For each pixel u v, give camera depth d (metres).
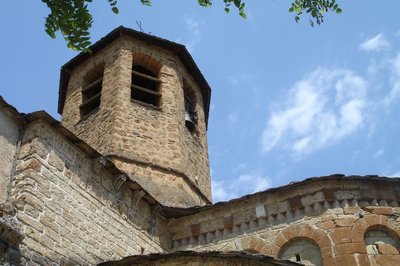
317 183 13.03
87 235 11.08
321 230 12.34
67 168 11.19
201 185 17.91
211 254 9.99
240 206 13.75
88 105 19.20
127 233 12.48
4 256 8.74
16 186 10.05
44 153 10.69
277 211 13.16
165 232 14.12
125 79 18.48
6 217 9.16
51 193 10.46
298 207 12.95
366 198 12.75
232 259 10.00
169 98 18.91
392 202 12.77
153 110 18.09
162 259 10.20
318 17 7.20
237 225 13.46
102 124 17.20
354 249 11.84
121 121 16.94
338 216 12.44
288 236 12.61
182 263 10.07
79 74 20.41
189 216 14.30
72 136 11.40
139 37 20.23
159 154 16.69
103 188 12.18
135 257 10.22
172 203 15.26
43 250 9.71
